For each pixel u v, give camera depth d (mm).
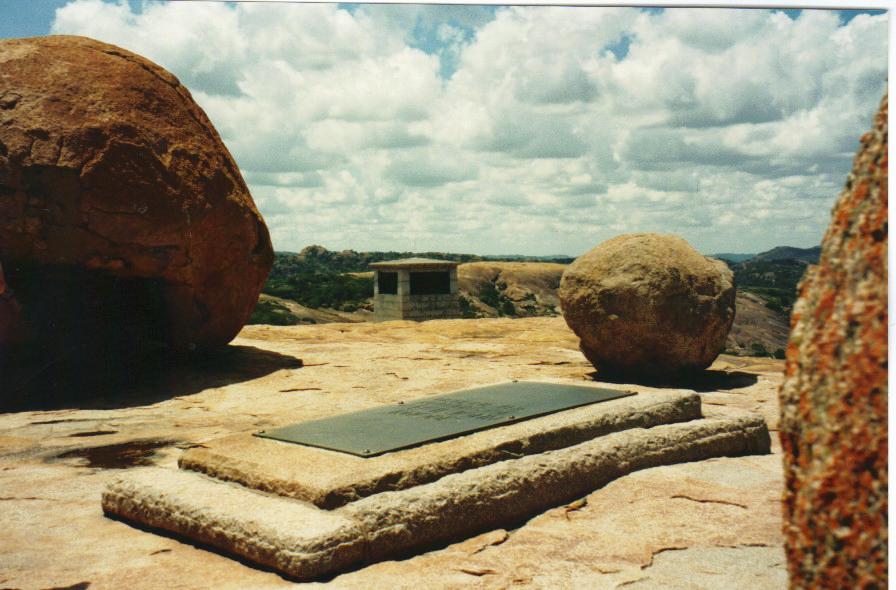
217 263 7672
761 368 8898
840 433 1499
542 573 3223
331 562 3164
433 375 8133
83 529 3756
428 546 3541
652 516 3945
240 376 7906
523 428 4547
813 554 1519
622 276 7215
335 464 3850
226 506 3531
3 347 6922
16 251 6699
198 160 7449
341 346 10375
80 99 6914
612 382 7508
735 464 4969
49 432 5875
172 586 3068
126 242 6973
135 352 7961
